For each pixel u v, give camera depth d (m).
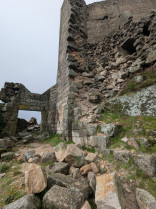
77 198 1.70
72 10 8.09
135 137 3.00
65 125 5.71
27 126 14.60
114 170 2.49
